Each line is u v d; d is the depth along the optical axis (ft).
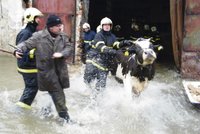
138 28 52.95
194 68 31.30
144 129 20.17
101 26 25.04
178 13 33.24
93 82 25.67
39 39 19.95
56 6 36.68
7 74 31.50
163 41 52.31
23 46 19.89
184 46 31.19
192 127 20.70
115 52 23.50
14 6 39.24
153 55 21.63
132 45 23.31
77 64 36.73
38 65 20.01
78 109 23.24
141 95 25.80
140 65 22.68
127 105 23.75
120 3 60.54
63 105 20.36
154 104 24.53
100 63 25.07
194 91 25.43
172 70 36.63
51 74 19.93
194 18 30.58
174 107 24.17
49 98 24.31
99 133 19.31
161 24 57.72
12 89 27.04
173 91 28.19
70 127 20.01
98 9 59.06
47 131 19.42
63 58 20.17
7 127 19.80
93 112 22.71
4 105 23.36
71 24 36.29
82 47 37.04
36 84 21.70
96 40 24.27
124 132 19.62
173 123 21.27
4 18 40.11
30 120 20.98
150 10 58.90
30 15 21.70
